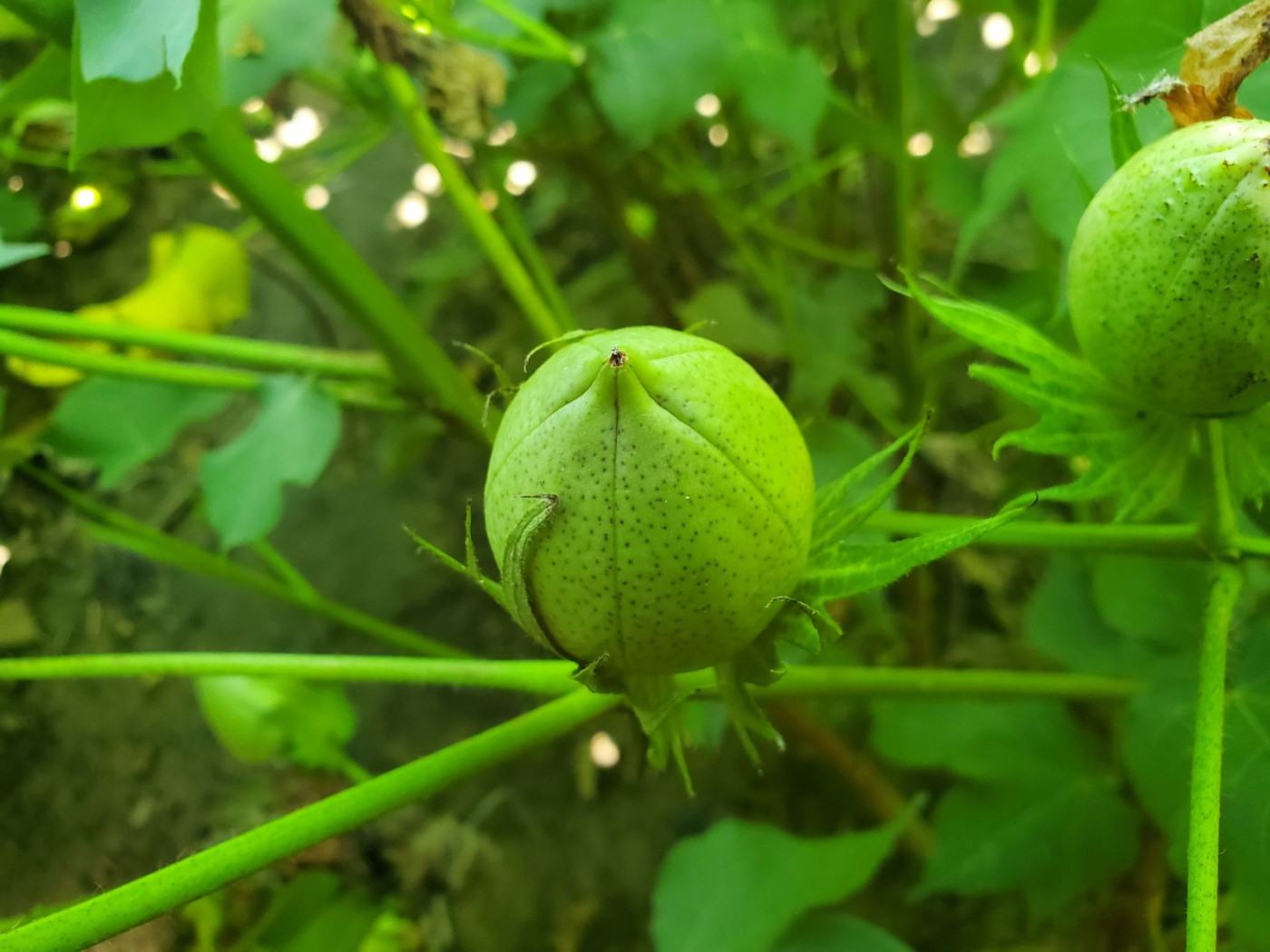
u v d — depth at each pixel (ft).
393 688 1.26
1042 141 0.53
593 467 0.35
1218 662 0.43
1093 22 0.52
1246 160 0.37
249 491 0.69
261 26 0.60
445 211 1.38
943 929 0.97
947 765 0.74
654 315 1.11
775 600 0.39
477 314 1.31
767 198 1.07
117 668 0.55
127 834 1.10
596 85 0.71
